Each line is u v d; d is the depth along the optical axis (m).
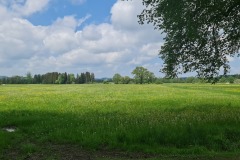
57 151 12.59
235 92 66.31
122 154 12.20
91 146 13.17
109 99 43.03
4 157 11.42
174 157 11.38
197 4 16.38
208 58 19.48
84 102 37.22
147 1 17.91
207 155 11.56
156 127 15.46
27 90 81.06
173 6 15.99
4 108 29.38
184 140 13.65
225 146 13.08
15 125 19.44
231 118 18.70
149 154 12.12
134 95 54.09
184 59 19.22
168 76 19.56
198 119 18.59
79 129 16.16
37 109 28.36
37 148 12.75
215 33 19.03
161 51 19.00
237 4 16.80
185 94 57.47
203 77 19.89
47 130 16.72
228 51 20.20
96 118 20.52
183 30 17.22
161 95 53.81
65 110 27.33
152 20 18.31
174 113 23.42
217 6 16.77
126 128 15.85
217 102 36.44
